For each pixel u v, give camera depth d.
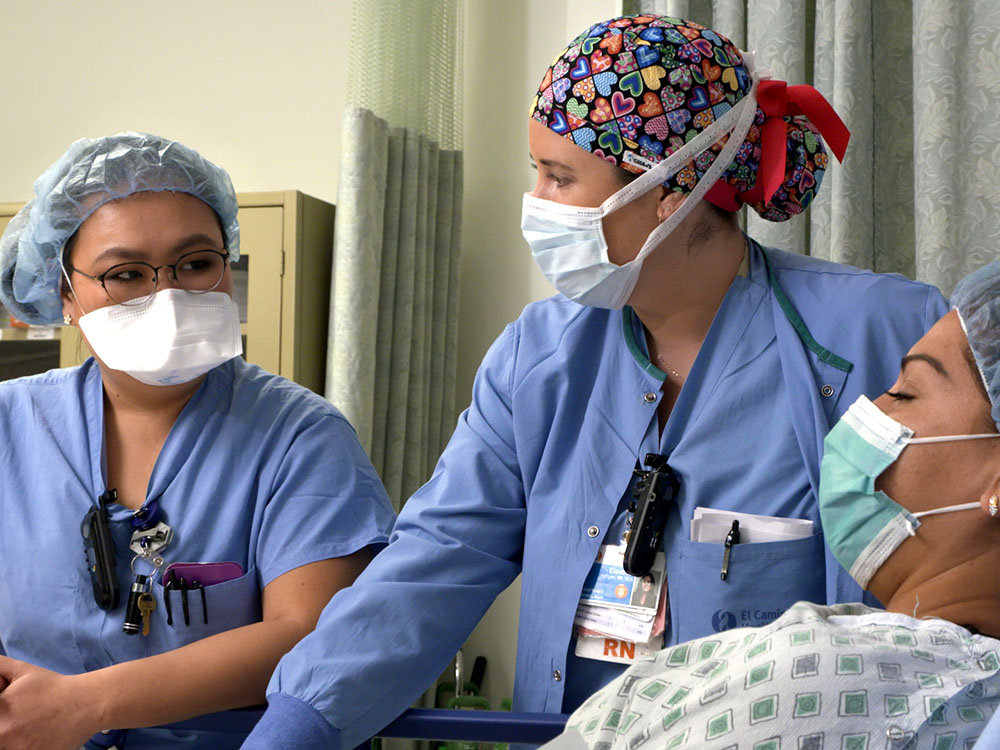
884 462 0.79
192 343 1.42
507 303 3.34
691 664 0.80
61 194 1.39
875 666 0.71
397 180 3.04
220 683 1.26
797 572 1.19
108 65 3.63
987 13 2.08
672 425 1.28
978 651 0.72
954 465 0.77
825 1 2.27
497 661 3.25
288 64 3.48
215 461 1.46
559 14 3.28
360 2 3.06
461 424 1.43
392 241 3.03
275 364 2.92
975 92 2.09
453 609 1.24
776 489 1.21
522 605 1.34
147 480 1.47
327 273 3.12
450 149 3.23
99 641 1.39
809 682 0.71
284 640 1.32
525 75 3.32
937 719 0.68
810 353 1.24
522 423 1.36
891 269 2.30
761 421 1.25
